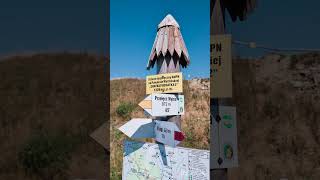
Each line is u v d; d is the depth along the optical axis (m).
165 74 3.88
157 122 3.75
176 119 3.78
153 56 4.05
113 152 6.01
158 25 4.11
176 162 3.85
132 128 3.78
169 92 3.84
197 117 7.18
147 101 3.82
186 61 4.01
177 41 3.99
